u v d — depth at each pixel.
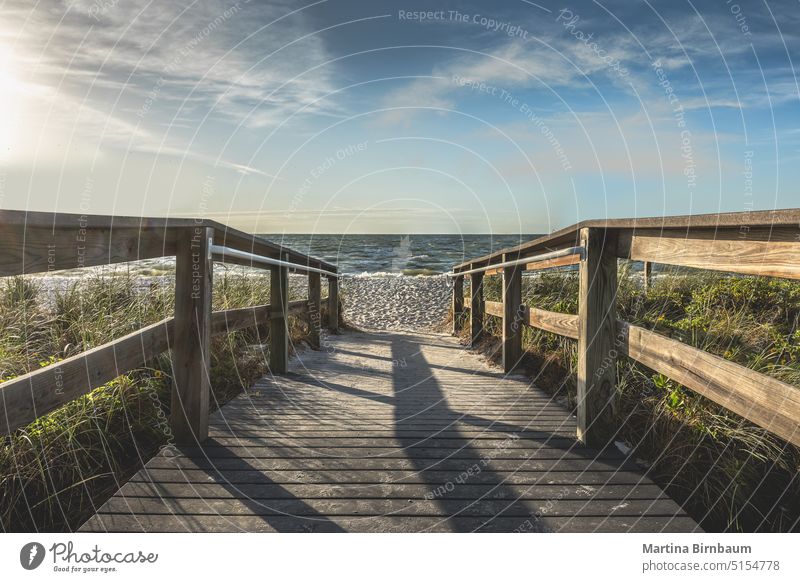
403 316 10.54
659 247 2.14
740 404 1.66
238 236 3.27
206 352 2.66
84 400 2.55
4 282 4.66
